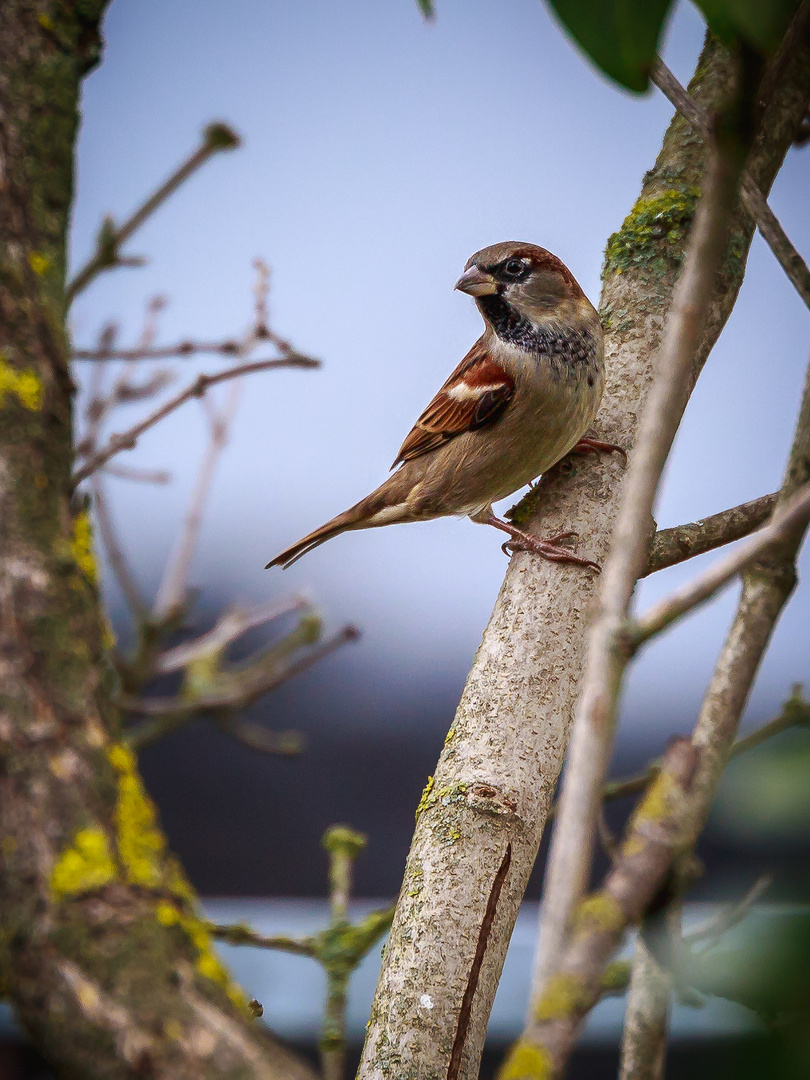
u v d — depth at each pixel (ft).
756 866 7.13
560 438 20.51
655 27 9.01
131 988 7.22
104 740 8.04
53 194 9.35
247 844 29.68
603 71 9.18
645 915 7.37
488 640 17.65
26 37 9.42
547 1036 6.07
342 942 18.45
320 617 25.89
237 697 21.89
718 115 8.05
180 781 30.94
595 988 6.24
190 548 23.59
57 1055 7.20
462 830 15.17
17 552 8.15
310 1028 20.95
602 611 7.53
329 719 32.53
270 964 22.93
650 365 20.93
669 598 7.32
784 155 19.86
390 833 30.83
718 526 18.84
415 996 14.07
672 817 6.89
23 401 8.52
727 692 8.55
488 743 16.14
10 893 7.48
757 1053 6.97
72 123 9.63
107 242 14.48
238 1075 7.04
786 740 7.09
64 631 8.12
